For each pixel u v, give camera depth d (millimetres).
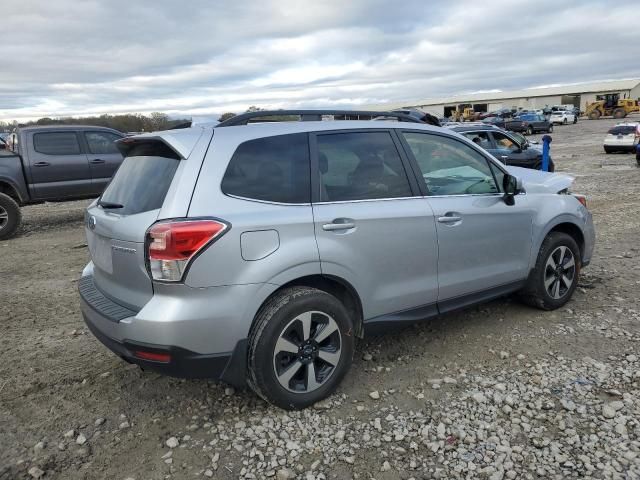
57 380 3830
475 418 3129
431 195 3832
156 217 2893
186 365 2893
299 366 3188
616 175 15148
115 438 3084
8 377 3900
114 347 3055
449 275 3889
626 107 61125
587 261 5035
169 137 3160
